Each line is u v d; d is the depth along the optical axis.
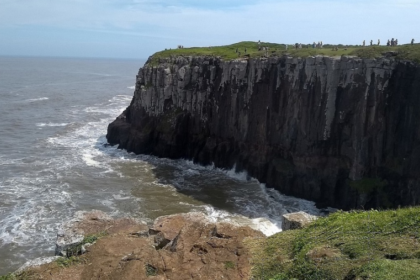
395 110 41.28
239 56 56.53
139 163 56.75
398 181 41.06
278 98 48.75
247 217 38.69
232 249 18.92
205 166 56.34
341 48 51.75
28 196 42.25
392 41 51.06
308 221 23.27
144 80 66.38
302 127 45.91
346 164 43.78
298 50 50.41
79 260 19.08
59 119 88.81
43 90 145.00
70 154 59.97
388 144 42.00
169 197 43.66
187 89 60.12
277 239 19.86
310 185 44.88
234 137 54.34
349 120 43.38
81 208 39.56
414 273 13.48
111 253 19.34
